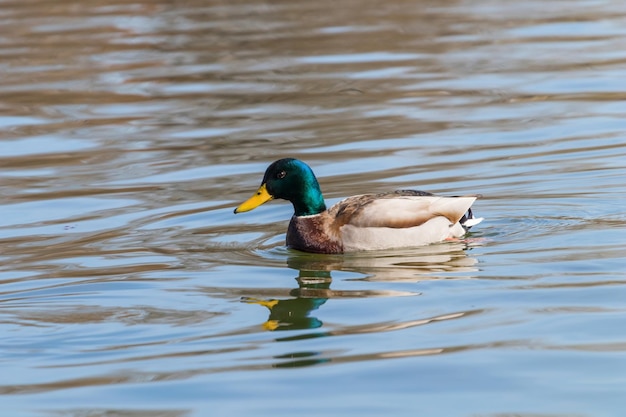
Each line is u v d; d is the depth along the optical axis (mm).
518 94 22797
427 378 9516
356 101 22797
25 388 9758
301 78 25000
